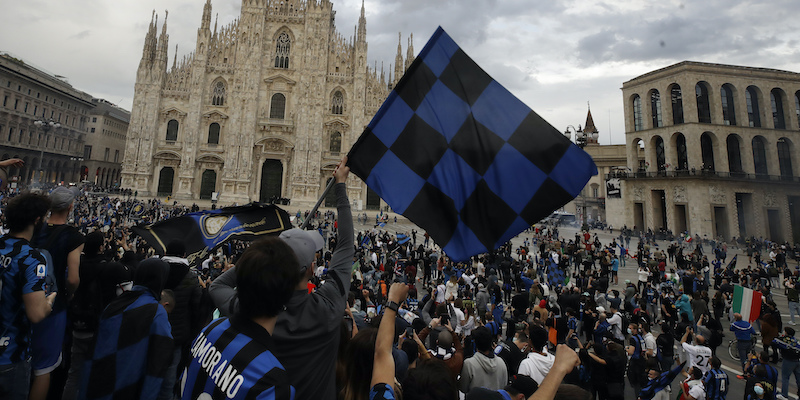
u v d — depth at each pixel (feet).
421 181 16.55
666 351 35.27
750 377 29.68
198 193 218.38
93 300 17.49
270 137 222.48
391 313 10.61
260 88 225.76
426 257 75.92
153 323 12.73
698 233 177.99
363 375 11.60
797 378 36.27
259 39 224.33
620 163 294.46
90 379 11.96
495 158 16.24
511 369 26.22
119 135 356.59
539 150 15.88
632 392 36.45
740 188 184.34
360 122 225.76
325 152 228.02
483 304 47.11
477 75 17.44
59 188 17.56
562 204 15.30
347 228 12.58
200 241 26.45
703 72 188.34
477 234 15.87
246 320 8.31
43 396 15.05
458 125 16.89
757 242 160.45
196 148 216.74
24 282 13.38
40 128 264.11
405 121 17.17
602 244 155.84
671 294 59.93
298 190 220.43
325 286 10.75
